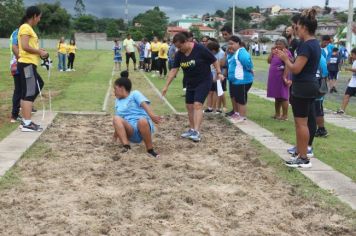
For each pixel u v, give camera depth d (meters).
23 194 4.43
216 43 9.10
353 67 9.61
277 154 6.05
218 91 8.25
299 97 5.20
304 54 5.04
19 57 6.99
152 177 5.02
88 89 13.09
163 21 72.56
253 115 9.21
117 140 6.60
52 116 8.48
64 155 5.89
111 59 31.97
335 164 5.67
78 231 3.61
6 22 57.41
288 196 4.51
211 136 7.26
